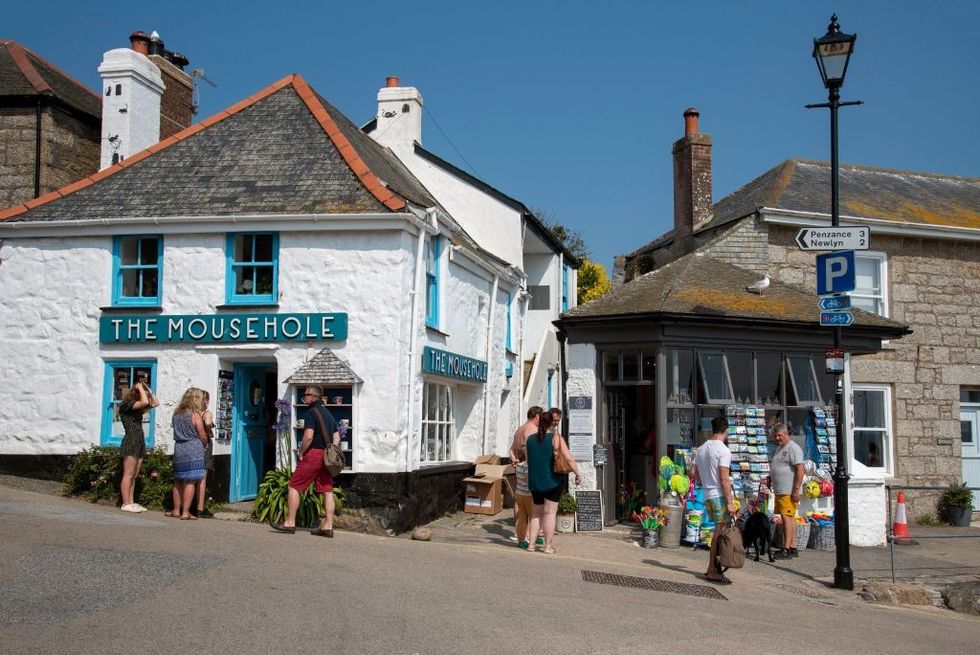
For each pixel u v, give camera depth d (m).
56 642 5.84
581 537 12.95
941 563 12.70
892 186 20.55
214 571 8.06
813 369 14.22
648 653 6.54
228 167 14.51
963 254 18.98
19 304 13.82
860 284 18.44
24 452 13.55
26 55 18.19
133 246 13.87
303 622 6.66
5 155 16.98
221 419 13.45
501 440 19.47
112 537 9.27
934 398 18.41
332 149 14.58
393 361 12.95
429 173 20.62
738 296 14.44
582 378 13.80
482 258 16.98
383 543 10.98
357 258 13.20
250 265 13.48
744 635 7.45
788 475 12.65
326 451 11.02
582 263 35.22
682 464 13.02
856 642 7.66
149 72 17.31
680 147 20.11
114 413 13.57
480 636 6.65
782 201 18.08
